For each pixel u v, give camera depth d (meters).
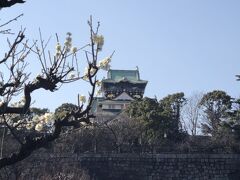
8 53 20.83
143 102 154.00
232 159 139.88
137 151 143.75
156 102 155.12
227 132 147.62
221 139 145.62
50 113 21.81
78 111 20.48
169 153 141.00
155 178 139.38
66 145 127.88
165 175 139.62
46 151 118.81
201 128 164.00
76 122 20.48
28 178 69.94
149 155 140.62
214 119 160.75
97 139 136.25
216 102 162.00
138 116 152.38
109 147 140.12
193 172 139.62
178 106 164.75
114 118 152.88
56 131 20.28
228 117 156.38
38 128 21.88
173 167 140.00
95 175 136.00
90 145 136.62
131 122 147.12
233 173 139.12
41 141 20.03
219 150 144.50
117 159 139.12
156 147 145.50
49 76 20.44
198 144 145.00
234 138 145.75
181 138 152.88
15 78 21.11
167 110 153.50
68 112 20.55
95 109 196.12
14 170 32.12
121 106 199.12
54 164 118.69
